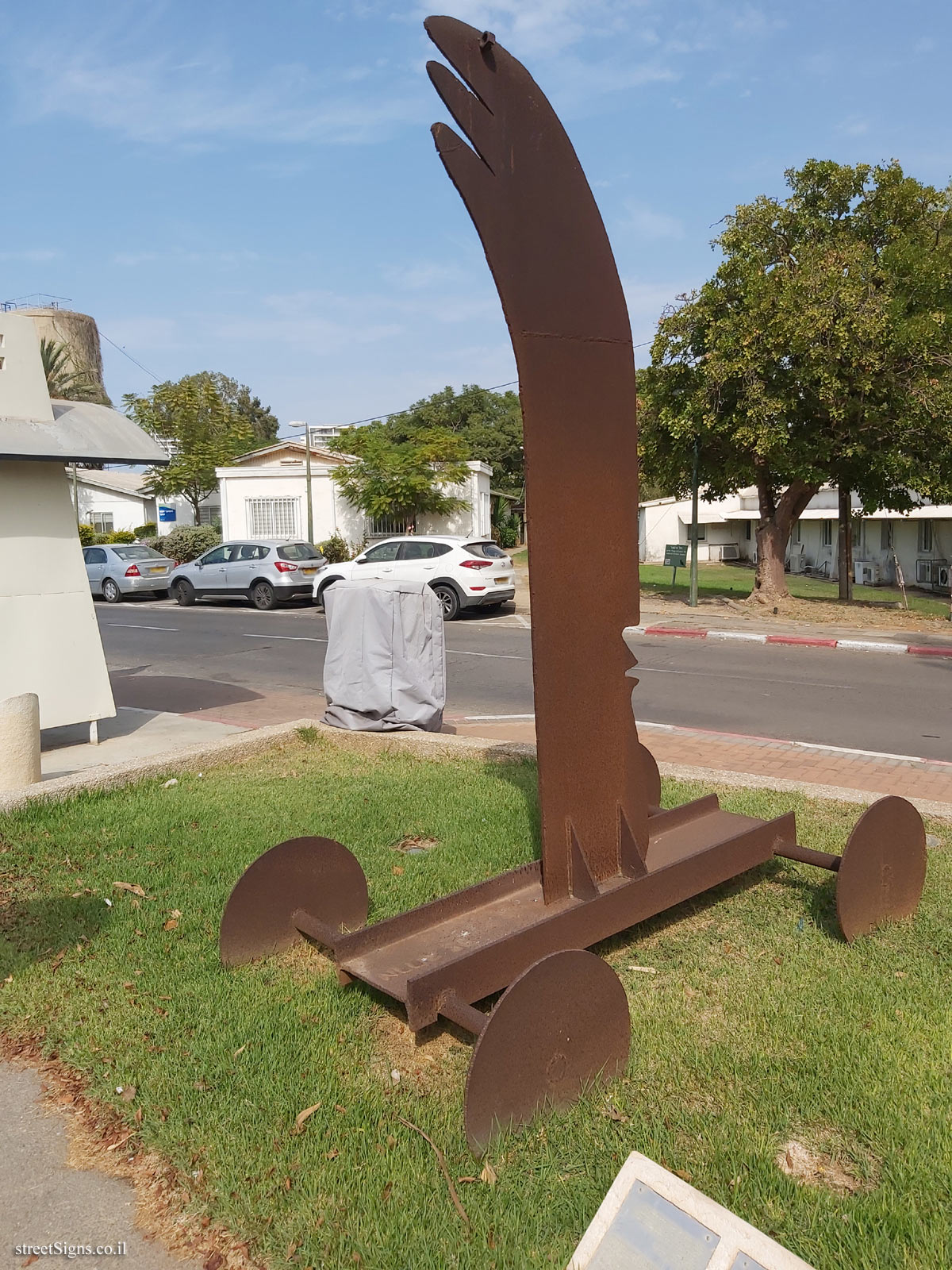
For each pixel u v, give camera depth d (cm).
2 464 730
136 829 531
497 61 322
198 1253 233
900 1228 233
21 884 455
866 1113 277
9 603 738
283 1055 310
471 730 892
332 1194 247
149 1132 273
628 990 355
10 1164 267
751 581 2811
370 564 1917
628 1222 198
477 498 2973
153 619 1958
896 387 1566
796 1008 339
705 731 881
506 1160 261
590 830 363
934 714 955
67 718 777
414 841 526
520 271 323
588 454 348
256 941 378
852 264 1589
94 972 367
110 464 779
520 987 269
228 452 3591
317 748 738
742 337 1617
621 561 364
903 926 408
